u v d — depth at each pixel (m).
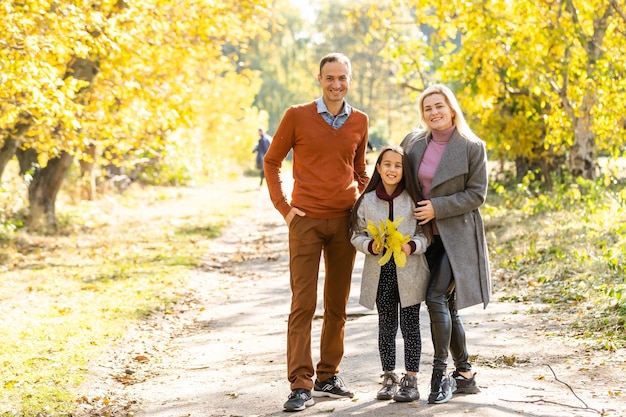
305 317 6.24
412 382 6.10
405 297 6.00
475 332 8.74
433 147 6.16
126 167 33.16
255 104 77.31
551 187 21.47
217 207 27.80
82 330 9.38
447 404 5.95
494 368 7.19
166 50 18.11
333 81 6.14
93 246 17.64
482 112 19.89
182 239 18.91
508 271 12.41
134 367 8.04
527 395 6.19
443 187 6.03
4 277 13.35
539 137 21.06
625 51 16.30
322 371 6.44
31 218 19.89
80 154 19.06
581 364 7.12
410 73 22.31
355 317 9.98
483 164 6.05
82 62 17.00
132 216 24.77
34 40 11.77
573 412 5.68
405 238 5.84
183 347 8.97
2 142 16.61
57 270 14.18
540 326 8.77
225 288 12.93
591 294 9.72
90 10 13.41
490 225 16.97
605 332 8.13
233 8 19.62
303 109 6.23
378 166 6.14
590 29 17.86
